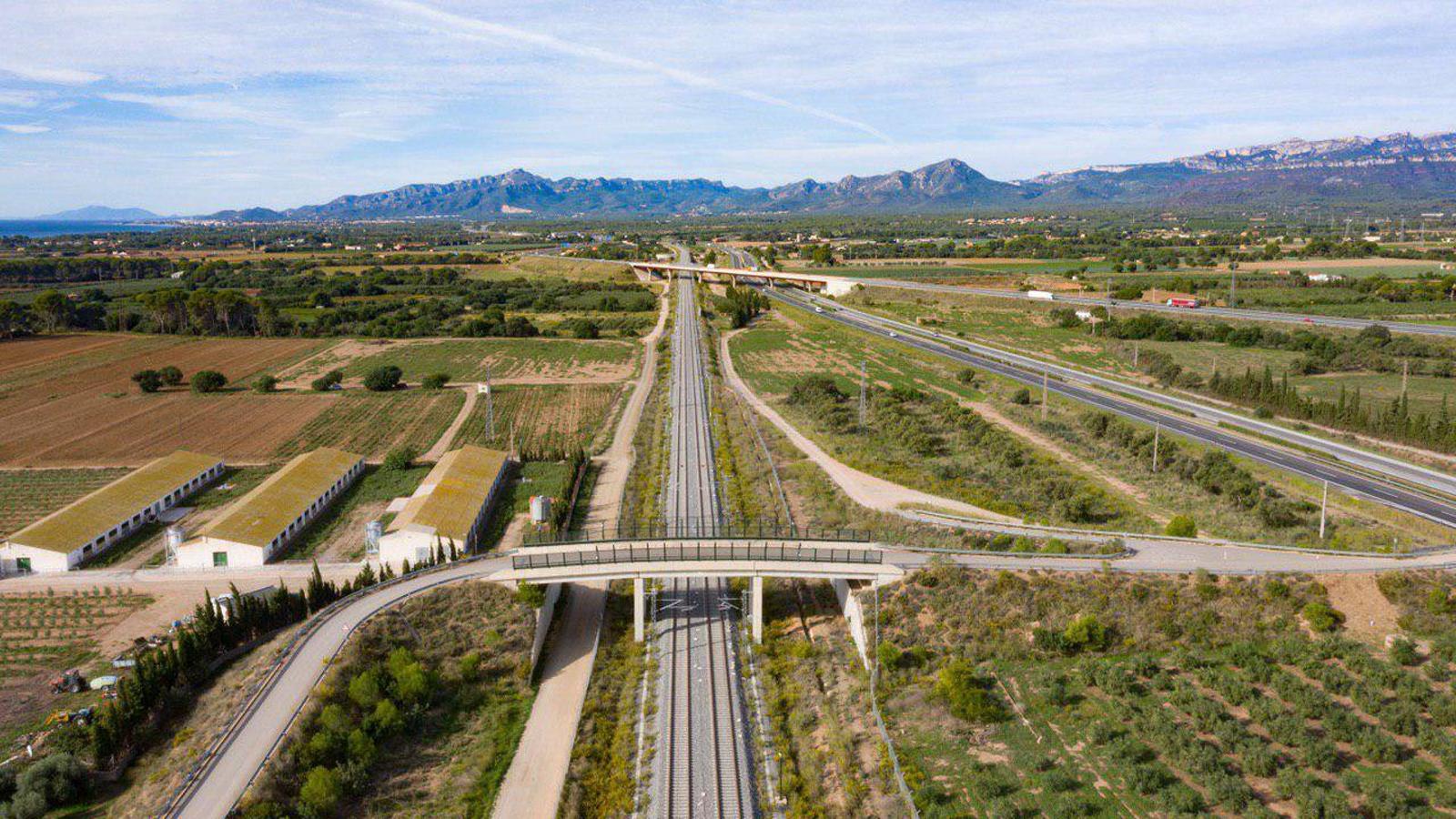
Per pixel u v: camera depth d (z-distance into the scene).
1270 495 102.12
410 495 111.44
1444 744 52.38
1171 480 110.69
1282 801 50.09
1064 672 64.75
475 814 54.03
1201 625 67.69
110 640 75.06
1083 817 49.88
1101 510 100.19
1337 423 133.50
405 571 83.31
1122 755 55.12
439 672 67.62
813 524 96.38
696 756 58.81
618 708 66.06
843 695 66.00
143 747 59.50
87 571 88.69
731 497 106.38
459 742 61.59
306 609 75.88
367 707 61.69
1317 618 66.62
